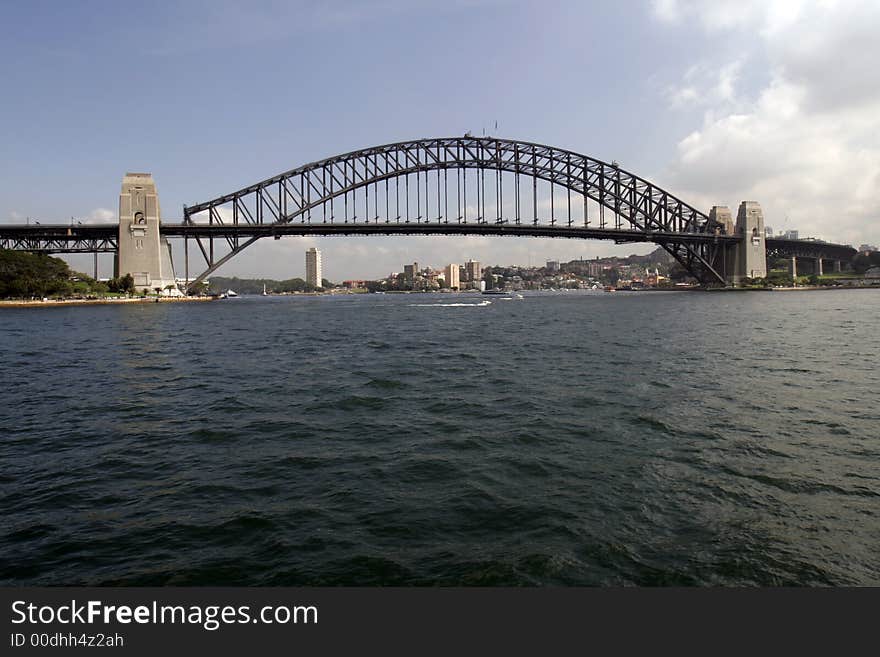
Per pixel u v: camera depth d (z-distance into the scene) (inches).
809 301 4170.8
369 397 732.7
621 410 634.2
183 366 1054.4
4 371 998.4
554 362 1060.5
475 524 339.9
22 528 341.1
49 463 466.3
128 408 676.7
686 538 316.8
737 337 1519.4
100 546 317.4
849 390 737.6
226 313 3319.4
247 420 609.0
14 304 3892.7
